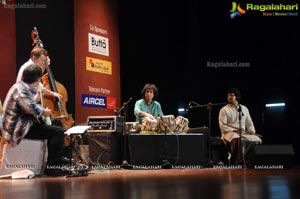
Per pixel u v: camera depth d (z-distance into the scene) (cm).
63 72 745
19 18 713
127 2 1020
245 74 1001
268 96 979
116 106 848
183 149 624
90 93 781
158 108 691
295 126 902
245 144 660
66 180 417
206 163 632
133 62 1046
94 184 360
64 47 748
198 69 1012
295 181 365
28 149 487
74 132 468
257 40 980
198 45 1007
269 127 973
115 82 850
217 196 262
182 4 1024
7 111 480
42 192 305
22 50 713
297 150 888
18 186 364
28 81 486
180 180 387
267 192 282
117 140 621
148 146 615
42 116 494
